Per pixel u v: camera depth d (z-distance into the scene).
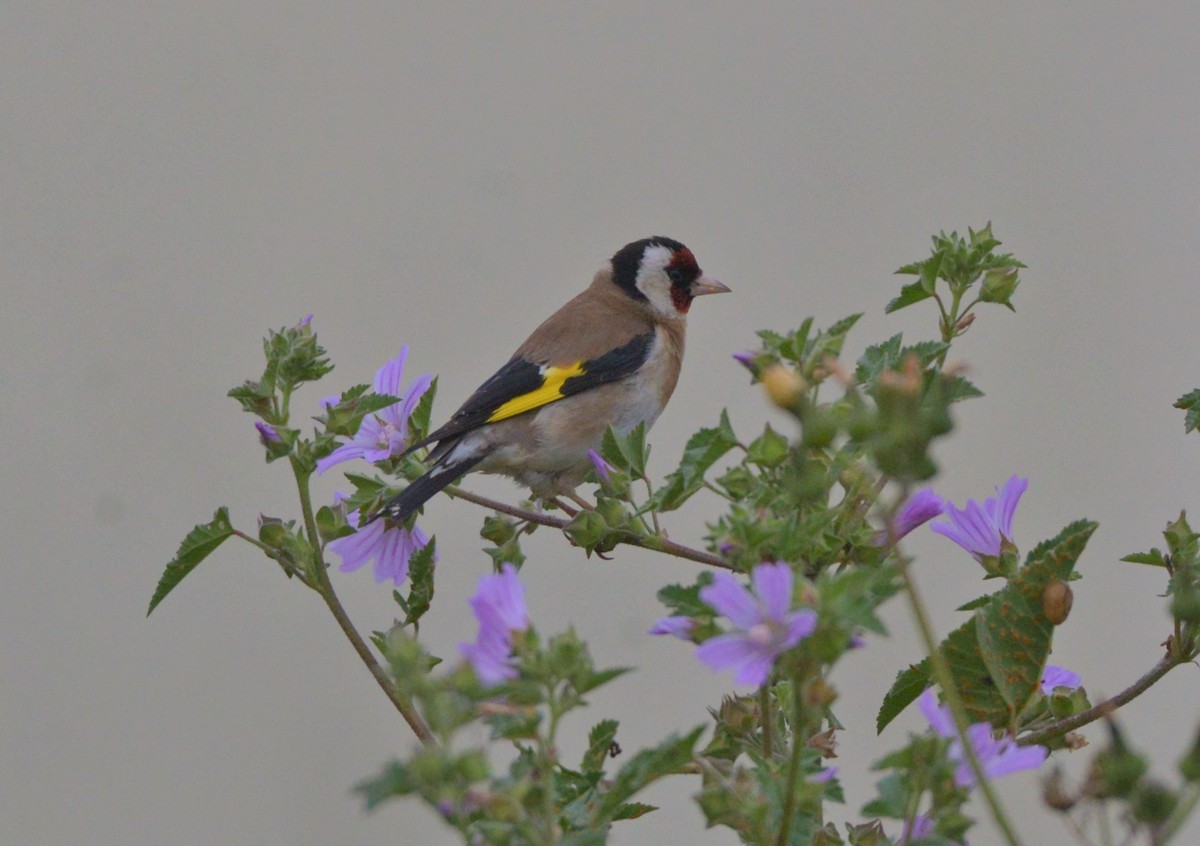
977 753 4.50
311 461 6.69
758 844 4.59
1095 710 5.97
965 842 4.45
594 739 5.23
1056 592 5.94
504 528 7.67
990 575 6.36
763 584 4.28
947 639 6.11
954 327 6.77
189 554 6.71
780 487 5.43
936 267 6.74
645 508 6.19
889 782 4.48
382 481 7.54
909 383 4.17
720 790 4.62
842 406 4.80
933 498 5.93
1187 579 6.17
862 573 4.24
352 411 6.82
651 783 4.64
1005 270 6.74
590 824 4.62
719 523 5.10
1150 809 3.80
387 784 4.21
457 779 4.24
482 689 4.42
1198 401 6.86
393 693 6.39
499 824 4.36
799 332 5.52
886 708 6.21
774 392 4.56
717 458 5.56
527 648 4.48
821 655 4.20
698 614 4.86
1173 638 5.98
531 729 4.44
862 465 5.79
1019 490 6.45
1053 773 4.11
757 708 5.75
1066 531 5.99
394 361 7.82
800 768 4.61
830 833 5.06
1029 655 6.00
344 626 6.58
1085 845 3.99
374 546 7.58
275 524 6.64
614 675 4.46
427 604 6.56
